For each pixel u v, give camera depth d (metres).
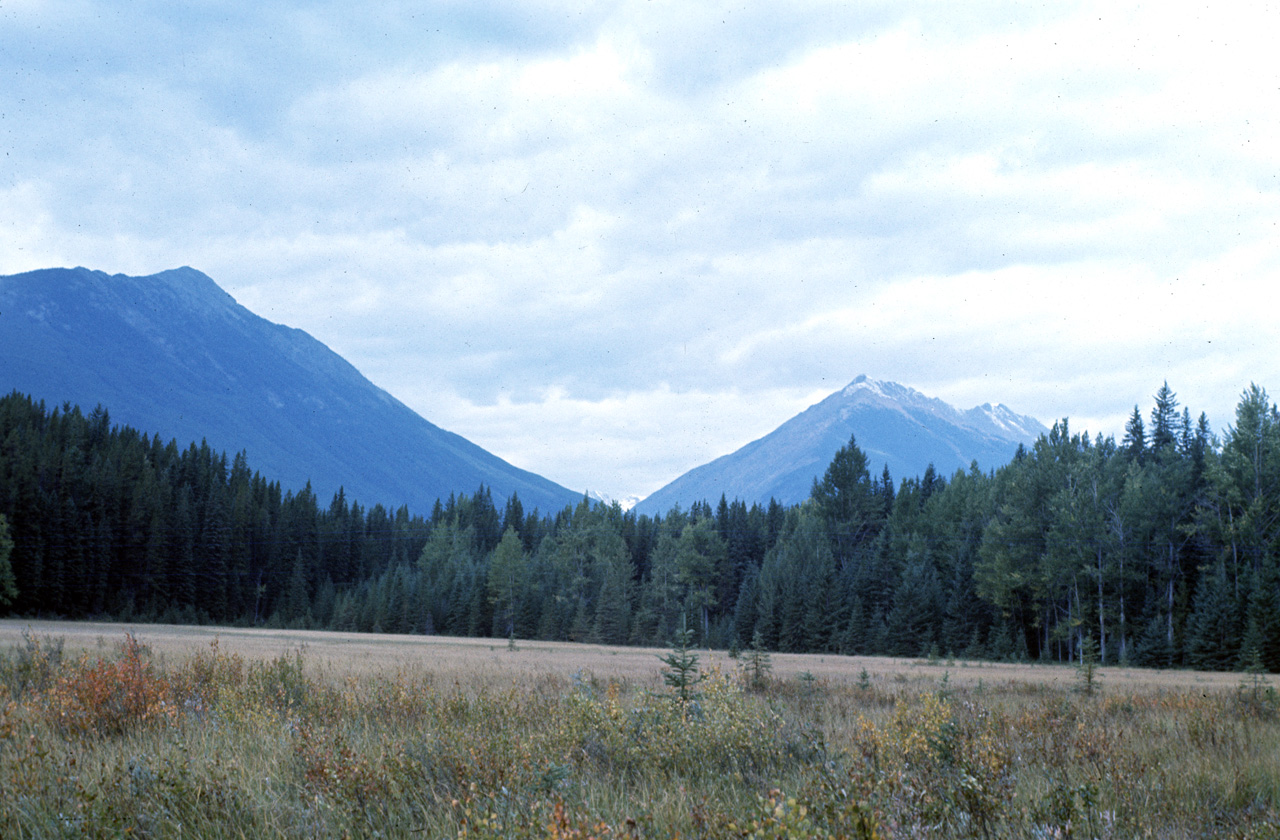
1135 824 6.23
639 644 93.12
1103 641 60.88
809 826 4.54
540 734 9.35
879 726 11.15
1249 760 9.21
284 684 14.43
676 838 4.91
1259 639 49.44
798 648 80.56
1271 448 59.41
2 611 89.38
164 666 17.50
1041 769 8.35
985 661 62.81
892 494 119.38
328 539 137.38
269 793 6.79
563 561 114.25
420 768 7.50
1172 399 88.25
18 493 92.38
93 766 7.62
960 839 5.65
